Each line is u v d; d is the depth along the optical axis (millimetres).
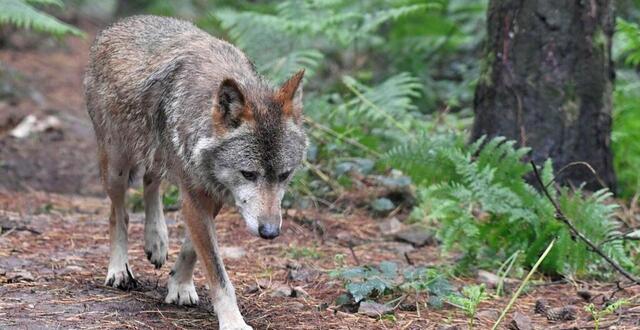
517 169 10680
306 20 16375
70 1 29609
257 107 8172
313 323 8664
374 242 12023
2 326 7961
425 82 19297
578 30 12109
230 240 11953
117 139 9570
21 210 13656
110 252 9789
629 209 12680
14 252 10844
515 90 12273
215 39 9344
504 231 10695
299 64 15922
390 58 20641
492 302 9508
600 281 10273
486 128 12594
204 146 8195
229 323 8109
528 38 12172
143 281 9977
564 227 10188
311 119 15031
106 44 9969
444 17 20531
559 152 12188
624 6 18953
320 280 10156
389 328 8570
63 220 12859
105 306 8867
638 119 13891
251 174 8094
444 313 9094
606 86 12430
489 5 12578
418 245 11906
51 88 22672
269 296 9547
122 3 29734
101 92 9805
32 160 17062
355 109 14992
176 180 8758
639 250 10695
